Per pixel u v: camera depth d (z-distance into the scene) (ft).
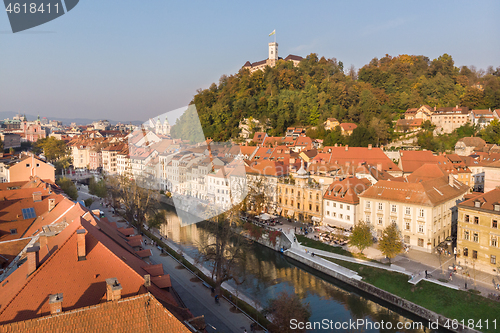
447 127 552.41
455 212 270.67
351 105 612.70
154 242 271.69
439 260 222.28
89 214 136.46
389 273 207.51
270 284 216.74
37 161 312.91
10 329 66.54
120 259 96.37
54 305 72.74
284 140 520.01
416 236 243.19
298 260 246.88
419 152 394.32
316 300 197.16
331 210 291.17
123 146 371.35
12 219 169.68
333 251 245.86
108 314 73.36
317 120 598.75
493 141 502.38
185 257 242.58
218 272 183.01
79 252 91.86
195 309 169.78
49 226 125.08
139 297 77.41
